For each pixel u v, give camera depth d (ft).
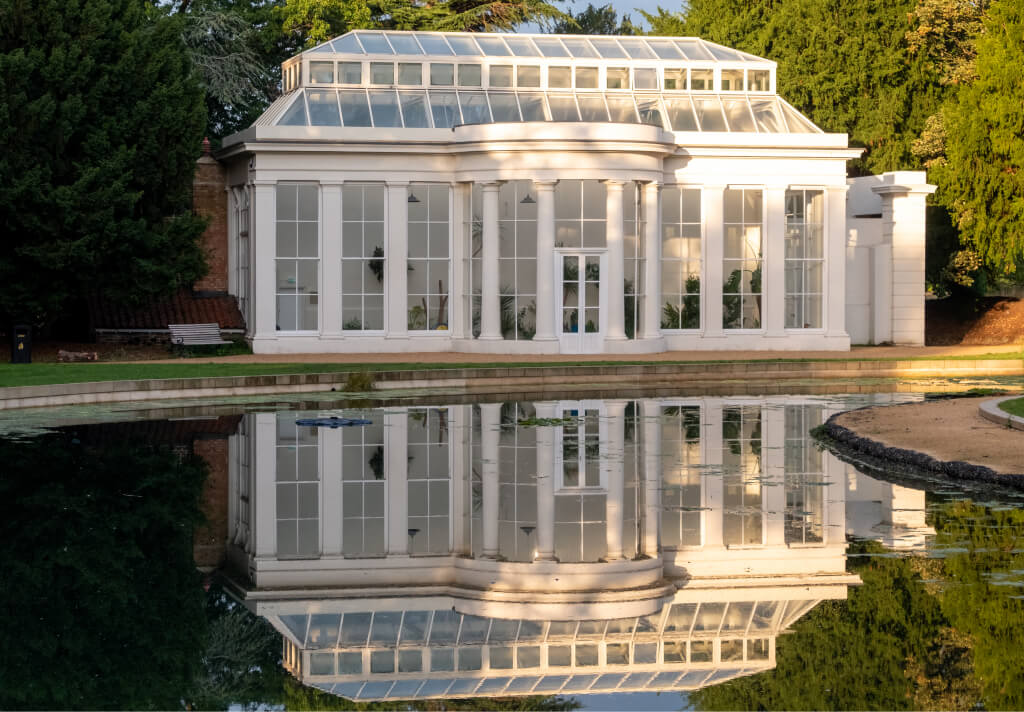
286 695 36.04
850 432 79.77
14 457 74.23
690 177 160.66
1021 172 154.20
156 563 51.13
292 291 154.92
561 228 154.61
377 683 37.09
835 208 164.76
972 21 208.03
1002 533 54.13
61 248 135.85
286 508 61.72
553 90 163.53
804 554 51.26
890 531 55.01
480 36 168.25
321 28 213.66
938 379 128.67
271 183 152.76
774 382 126.21
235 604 45.29
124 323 154.51
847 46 216.13
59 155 138.21
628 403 106.42
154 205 147.64
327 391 113.80
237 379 109.60
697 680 37.14
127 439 82.12
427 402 106.42
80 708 34.73
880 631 40.93
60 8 139.13
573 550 52.90
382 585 47.96
